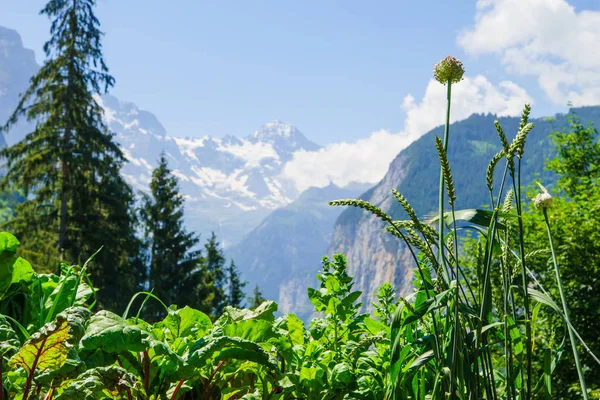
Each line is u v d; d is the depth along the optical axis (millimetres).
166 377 1423
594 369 11602
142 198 34469
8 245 1985
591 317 12656
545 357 1457
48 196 24688
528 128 1414
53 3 25594
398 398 1494
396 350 1451
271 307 1962
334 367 1771
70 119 25375
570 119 22531
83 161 25016
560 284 1393
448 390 1449
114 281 25406
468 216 1469
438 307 1413
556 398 11484
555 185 22484
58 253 23594
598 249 14047
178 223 34281
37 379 1308
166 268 33312
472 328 1531
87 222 25156
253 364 1668
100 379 1273
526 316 1466
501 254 1539
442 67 1429
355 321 2268
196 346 1450
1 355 1306
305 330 2340
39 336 1238
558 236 14953
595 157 21766
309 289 2330
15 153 24859
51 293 2104
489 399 1475
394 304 2363
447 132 1441
